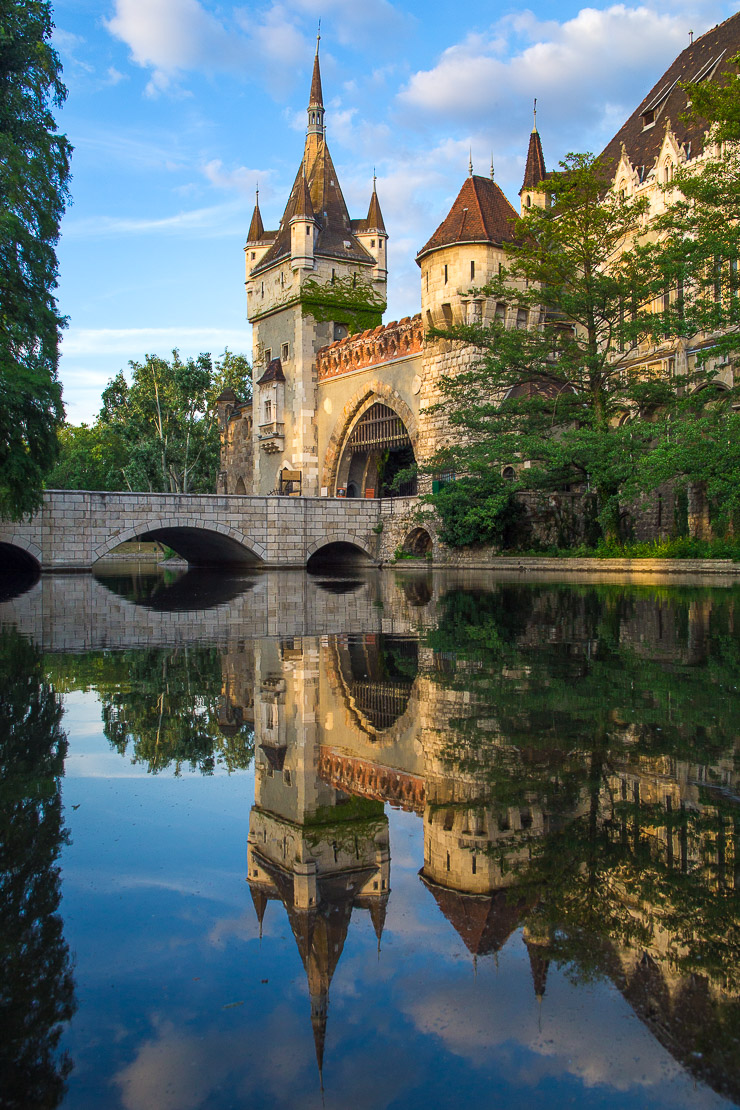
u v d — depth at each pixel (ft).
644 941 7.71
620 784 12.71
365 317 193.06
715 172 89.66
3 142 81.56
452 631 36.42
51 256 88.79
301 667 26.45
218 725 17.94
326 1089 5.87
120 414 249.55
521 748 15.10
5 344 84.53
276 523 144.25
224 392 247.29
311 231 184.65
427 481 149.38
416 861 9.89
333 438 180.45
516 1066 6.04
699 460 79.41
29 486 91.30
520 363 109.91
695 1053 6.22
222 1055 6.30
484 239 138.41
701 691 20.35
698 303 92.48
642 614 41.86
